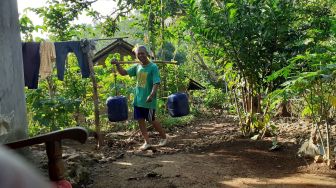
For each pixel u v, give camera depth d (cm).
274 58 607
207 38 618
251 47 609
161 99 895
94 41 639
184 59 1781
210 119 1027
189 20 622
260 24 597
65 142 677
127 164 533
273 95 475
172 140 707
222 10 610
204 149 604
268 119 622
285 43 596
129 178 463
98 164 534
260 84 627
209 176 461
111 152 619
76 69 836
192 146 633
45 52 594
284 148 569
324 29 587
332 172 458
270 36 590
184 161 533
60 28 1130
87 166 509
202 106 1302
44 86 830
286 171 474
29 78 586
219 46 635
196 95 1398
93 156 564
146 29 979
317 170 466
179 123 895
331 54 514
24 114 309
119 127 860
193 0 612
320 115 486
